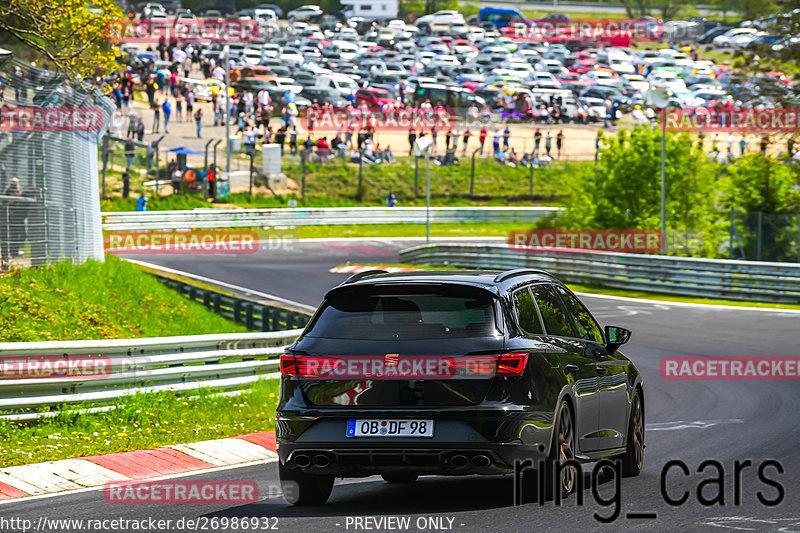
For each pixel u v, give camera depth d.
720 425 49.38
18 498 32.41
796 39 165.62
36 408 45.47
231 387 55.94
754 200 159.38
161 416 47.94
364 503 30.62
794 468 36.84
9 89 79.94
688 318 101.81
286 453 29.09
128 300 89.12
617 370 34.94
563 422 30.16
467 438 27.83
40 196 85.81
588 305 114.69
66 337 69.75
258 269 153.12
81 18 91.31
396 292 29.44
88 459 38.22
